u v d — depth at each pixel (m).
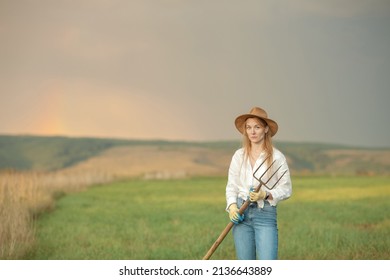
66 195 33.88
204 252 13.42
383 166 153.88
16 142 161.12
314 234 15.58
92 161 152.88
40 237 15.48
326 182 46.41
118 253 13.48
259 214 8.14
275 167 8.18
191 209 24.52
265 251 8.10
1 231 12.63
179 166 146.62
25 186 21.61
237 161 8.34
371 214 21.31
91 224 18.97
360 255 12.98
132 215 21.97
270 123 8.09
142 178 56.34
